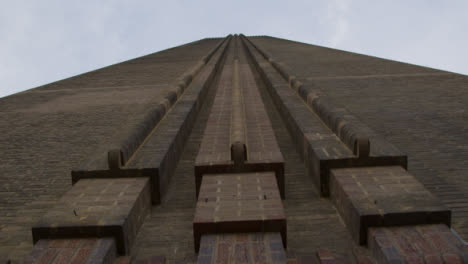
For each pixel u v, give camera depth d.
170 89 8.98
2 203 5.20
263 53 20.00
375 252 3.42
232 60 20.86
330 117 6.14
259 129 6.46
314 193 5.00
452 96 10.20
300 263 3.53
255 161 4.86
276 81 11.41
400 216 3.56
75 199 4.12
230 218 3.63
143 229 4.28
